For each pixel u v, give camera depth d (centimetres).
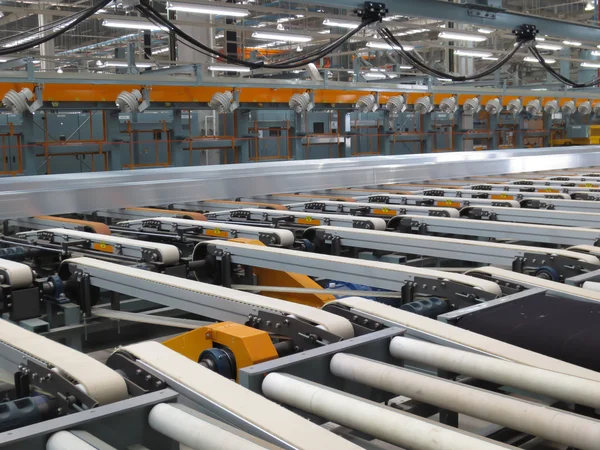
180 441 170
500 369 203
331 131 1700
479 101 1642
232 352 249
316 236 518
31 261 570
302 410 200
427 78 1583
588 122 2114
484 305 277
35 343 234
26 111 1134
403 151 1880
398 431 170
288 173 897
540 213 593
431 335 236
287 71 1605
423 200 758
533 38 1044
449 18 955
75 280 412
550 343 234
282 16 1859
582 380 189
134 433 179
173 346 280
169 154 1437
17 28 2034
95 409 176
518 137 1923
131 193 762
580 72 2159
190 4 962
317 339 247
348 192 915
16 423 187
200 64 1231
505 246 412
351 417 180
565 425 167
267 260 429
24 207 688
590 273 335
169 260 438
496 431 217
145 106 1186
